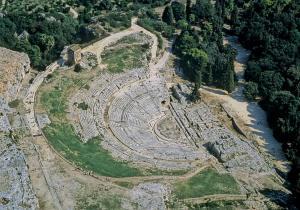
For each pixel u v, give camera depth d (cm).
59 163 16038
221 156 17988
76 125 18312
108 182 15575
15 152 15625
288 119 19550
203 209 15125
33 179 15175
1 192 14162
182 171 16962
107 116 19700
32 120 17838
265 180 17238
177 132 19675
